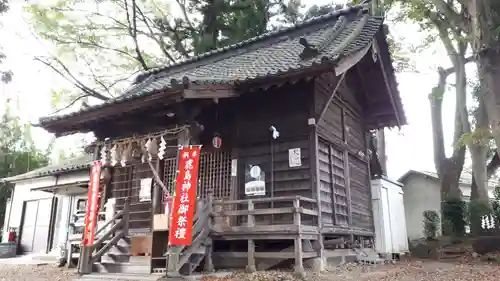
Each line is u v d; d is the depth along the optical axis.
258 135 10.14
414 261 13.84
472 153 18.86
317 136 9.63
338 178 10.95
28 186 20.89
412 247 18.02
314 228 8.65
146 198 10.82
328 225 9.53
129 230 10.77
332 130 10.95
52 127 10.45
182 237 7.29
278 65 9.66
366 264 11.05
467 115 19.97
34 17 17.38
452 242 17.11
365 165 13.95
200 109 9.04
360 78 12.78
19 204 20.97
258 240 9.28
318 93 9.98
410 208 28.47
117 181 11.55
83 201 18.17
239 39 21.84
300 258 7.64
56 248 18.14
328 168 10.31
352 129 12.82
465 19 14.95
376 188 14.24
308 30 12.93
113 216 10.15
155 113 9.30
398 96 13.11
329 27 12.40
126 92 13.55
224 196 10.05
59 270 11.32
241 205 9.84
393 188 16.06
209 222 8.59
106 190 11.48
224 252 8.95
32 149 32.81
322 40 10.72
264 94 10.22
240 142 10.30
